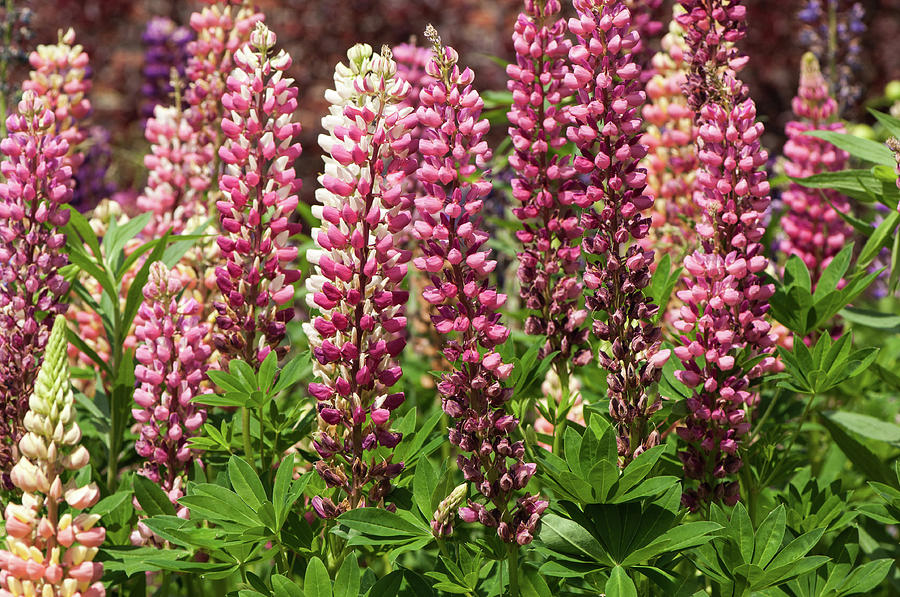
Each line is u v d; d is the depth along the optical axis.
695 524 1.97
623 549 2.02
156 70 4.91
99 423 2.96
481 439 1.99
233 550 2.15
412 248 3.97
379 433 2.08
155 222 3.42
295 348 3.94
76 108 3.29
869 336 4.31
